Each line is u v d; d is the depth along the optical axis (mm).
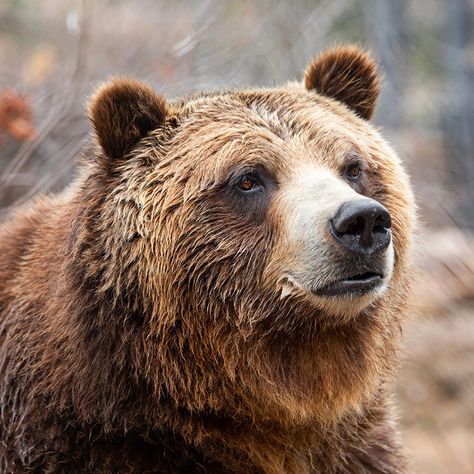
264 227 9219
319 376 9305
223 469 9539
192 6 21859
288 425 9469
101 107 9445
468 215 21766
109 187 9477
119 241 9195
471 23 26719
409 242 10023
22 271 10258
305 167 9328
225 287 9234
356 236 8609
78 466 9359
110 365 9172
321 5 21688
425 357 19938
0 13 27125
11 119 13625
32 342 9633
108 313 9188
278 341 9258
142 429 9297
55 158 14734
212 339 9250
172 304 9180
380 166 10109
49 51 19297
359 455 10219
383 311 9539
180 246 9227
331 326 9125
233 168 9320
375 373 9586
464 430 18688
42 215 10797
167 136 9727
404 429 18719
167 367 9172
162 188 9367
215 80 17125
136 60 19500
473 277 20078
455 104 24562
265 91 10266
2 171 14914
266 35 20734
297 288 8938
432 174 22766
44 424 9438
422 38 25781
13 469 9609
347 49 10812
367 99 10820
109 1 22234
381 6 22109
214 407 9273
